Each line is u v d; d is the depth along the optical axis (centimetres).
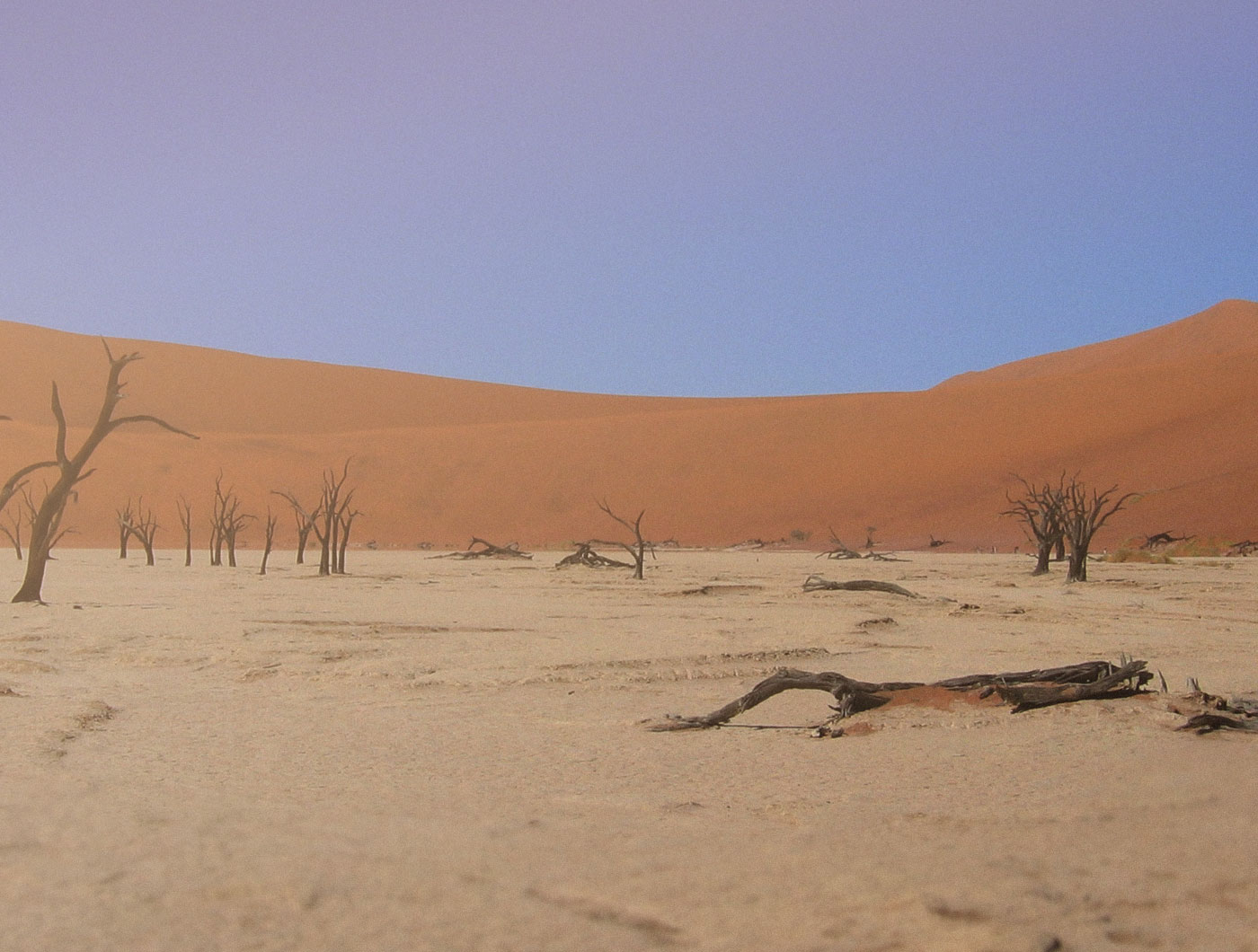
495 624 1786
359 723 868
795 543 8681
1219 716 845
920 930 383
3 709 874
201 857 461
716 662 1286
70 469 2159
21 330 13088
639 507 9875
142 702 959
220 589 2766
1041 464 9212
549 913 399
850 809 585
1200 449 8756
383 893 418
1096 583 3419
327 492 3906
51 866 445
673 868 459
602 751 764
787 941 373
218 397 13100
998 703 919
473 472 10575
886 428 10681
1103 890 429
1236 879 443
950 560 5947
